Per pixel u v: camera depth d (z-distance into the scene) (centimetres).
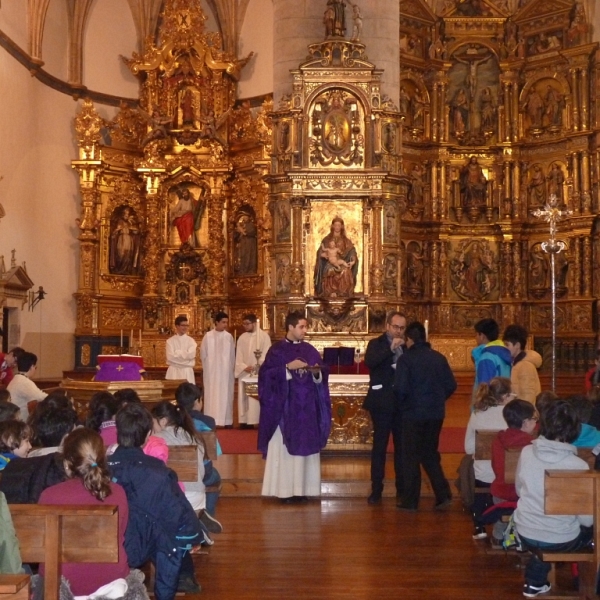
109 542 508
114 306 2661
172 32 2703
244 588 744
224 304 2662
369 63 2041
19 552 458
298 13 2102
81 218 2598
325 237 2031
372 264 2016
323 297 2006
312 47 2058
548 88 2670
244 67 2750
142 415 638
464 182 2730
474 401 982
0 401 707
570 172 2608
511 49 2709
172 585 645
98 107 2705
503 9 2755
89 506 509
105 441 733
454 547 886
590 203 2562
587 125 2572
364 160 2039
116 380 1174
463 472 985
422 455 1063
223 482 1202
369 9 2098
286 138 2052
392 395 1094
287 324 1134
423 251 2709
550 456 663
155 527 623
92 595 523
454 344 2616
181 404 896
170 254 2694
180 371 1856
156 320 2680
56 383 2339
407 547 886
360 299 2000
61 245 2578
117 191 2670
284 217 2053
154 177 2681
